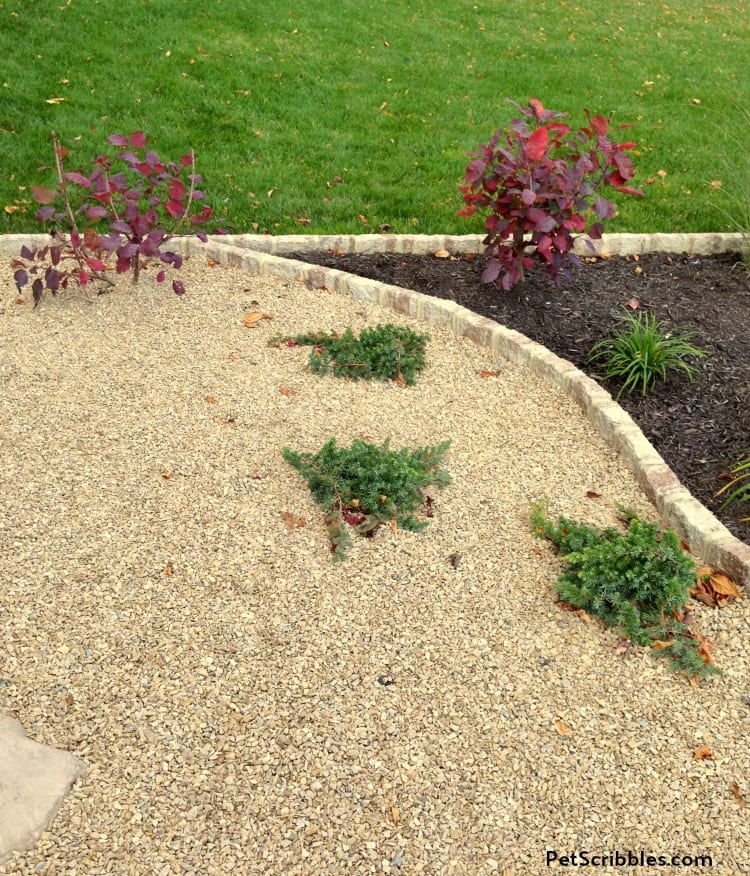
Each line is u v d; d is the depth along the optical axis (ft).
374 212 21.13
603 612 9.79
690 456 12.73
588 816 7.77
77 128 23.36
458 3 40.34
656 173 24.20
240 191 21.50
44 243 18.48
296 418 13.32
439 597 10.07
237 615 9.64
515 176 16.16
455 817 7.70
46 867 7.10
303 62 30.22
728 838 7.65
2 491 11.26
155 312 16.37
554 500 11.85
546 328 16.26
